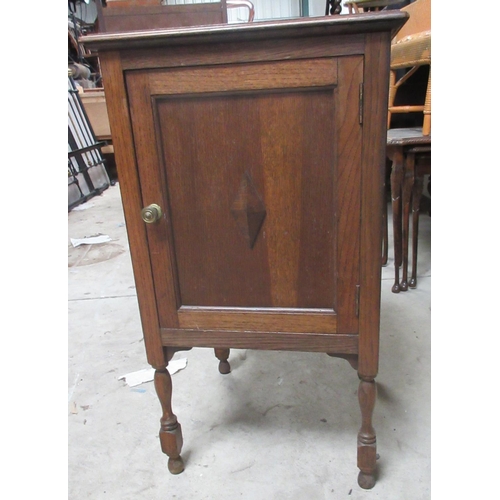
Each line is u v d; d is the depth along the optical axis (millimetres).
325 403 971
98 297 1586
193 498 755
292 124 574
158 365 736
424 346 1159
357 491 747
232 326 692
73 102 3189
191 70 562
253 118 580
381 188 576
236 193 619
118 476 810
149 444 884
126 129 602
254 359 1156
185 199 637
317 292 654
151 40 542
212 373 1104
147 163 616
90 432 921
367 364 668
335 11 1016
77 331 1348
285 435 884
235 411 962
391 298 1444
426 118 1458
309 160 588
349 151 567
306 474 789
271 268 654
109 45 553
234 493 759
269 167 601
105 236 2270
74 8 3604
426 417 907
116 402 1014
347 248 614
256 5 3996
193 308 694
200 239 655
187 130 600
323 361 1130
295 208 615
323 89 549
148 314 706
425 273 1624
